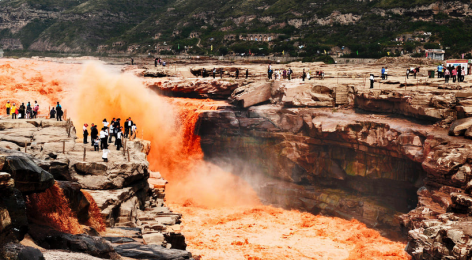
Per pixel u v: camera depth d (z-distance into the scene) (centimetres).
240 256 4059
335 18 13350
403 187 5044
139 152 3875
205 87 7306
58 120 4528
